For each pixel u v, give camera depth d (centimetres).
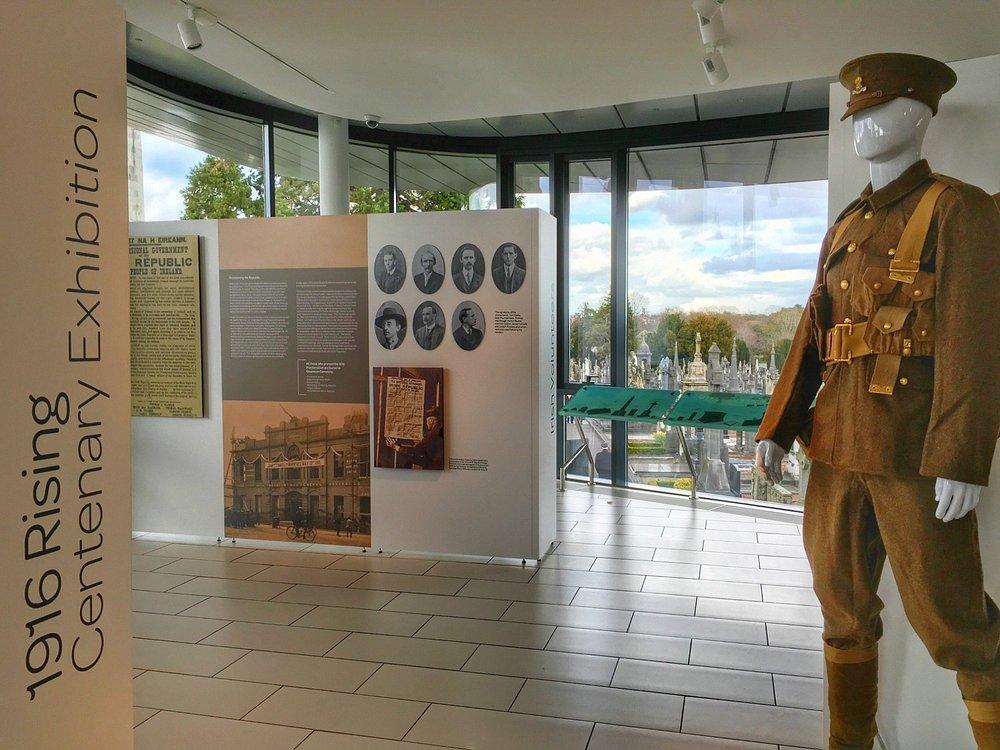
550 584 484
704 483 742
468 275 520
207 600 457
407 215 528
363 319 544
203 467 582
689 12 395
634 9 393
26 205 175
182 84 634
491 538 530
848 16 391
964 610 200
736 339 720
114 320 204
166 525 592
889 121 211
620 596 462
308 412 559
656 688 340
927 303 203
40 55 178
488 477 528
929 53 441
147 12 408
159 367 579
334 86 525
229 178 686
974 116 244
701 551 559
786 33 416
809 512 238
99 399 199
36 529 180
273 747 292
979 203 199
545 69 483
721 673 356
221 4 395
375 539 553
